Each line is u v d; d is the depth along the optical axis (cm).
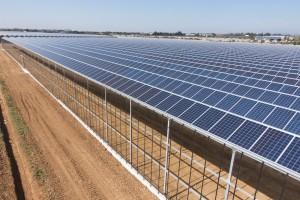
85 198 1730
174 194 1783
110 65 3170
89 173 2003
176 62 3291
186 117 1577
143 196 1781
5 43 12350
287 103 1622
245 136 1282
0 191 1739
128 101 3127
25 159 2147
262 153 1147
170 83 2198
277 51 6169
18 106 3428
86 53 4553
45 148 2342
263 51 6091
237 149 1227
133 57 3788
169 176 1973
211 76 2466
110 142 2448
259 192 1814
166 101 1842
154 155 2250
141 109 3105
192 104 1712
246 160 2228
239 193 1791
